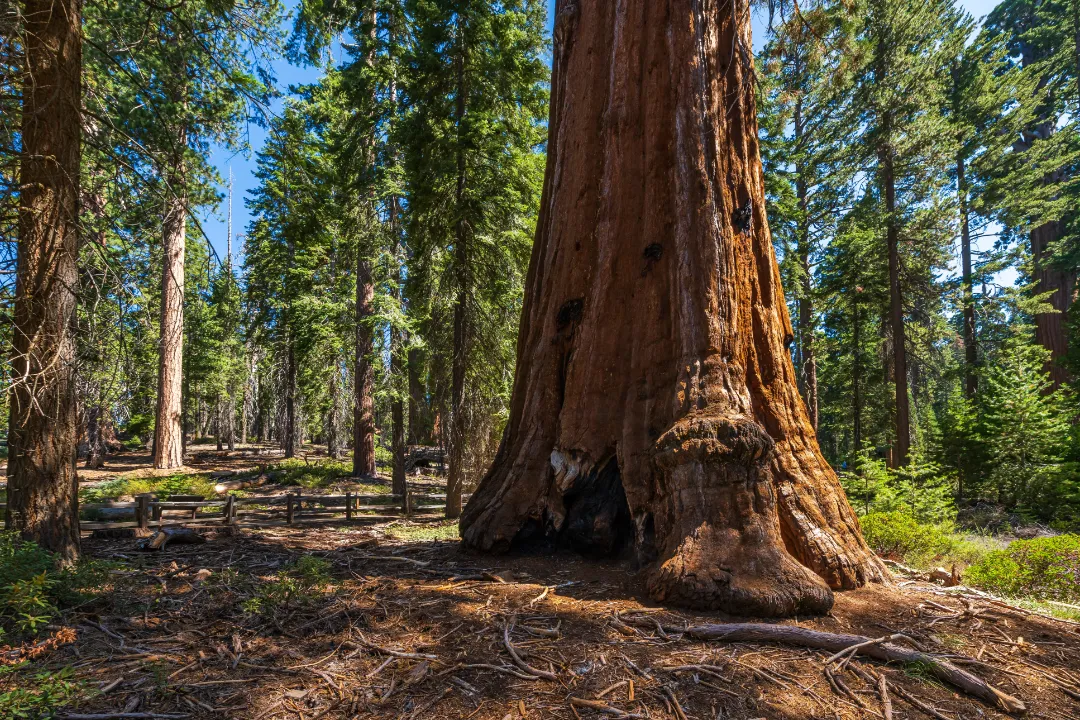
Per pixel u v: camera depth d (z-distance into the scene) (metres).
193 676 3.06
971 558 7.86
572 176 6.38
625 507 5.52
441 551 6.12
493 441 13.15
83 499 13.59
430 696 2.88
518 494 5.94
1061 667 3.39
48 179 5.14
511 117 13.09
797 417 5.42
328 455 29.67
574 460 5.64
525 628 3.73
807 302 22.55
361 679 3.05
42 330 5.01
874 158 20.19
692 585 4.06
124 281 6.23
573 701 2.83
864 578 4.71
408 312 17.91
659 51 5.93
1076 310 20.42
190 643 3.51
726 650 3.43
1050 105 27.73
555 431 6.07
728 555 4.18
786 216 19.45
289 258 23.17
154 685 2.94
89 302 5.71
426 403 16.62
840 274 22.77
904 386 18.80
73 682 2.90
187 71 7.55
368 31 14.68
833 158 20.78
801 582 4.00
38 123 5.14
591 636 3.61
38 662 3.15
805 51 6.70
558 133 6.77
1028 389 15.60
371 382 20.36
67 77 5.27
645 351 5.56
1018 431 15.29
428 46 12.25
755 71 6.32
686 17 5.80
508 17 12.33
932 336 23.83
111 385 7.30
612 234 5.91
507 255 12.80
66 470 5.09
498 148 12.56
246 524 9.26
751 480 4.46
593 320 5.86
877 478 12.91
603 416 5.64
